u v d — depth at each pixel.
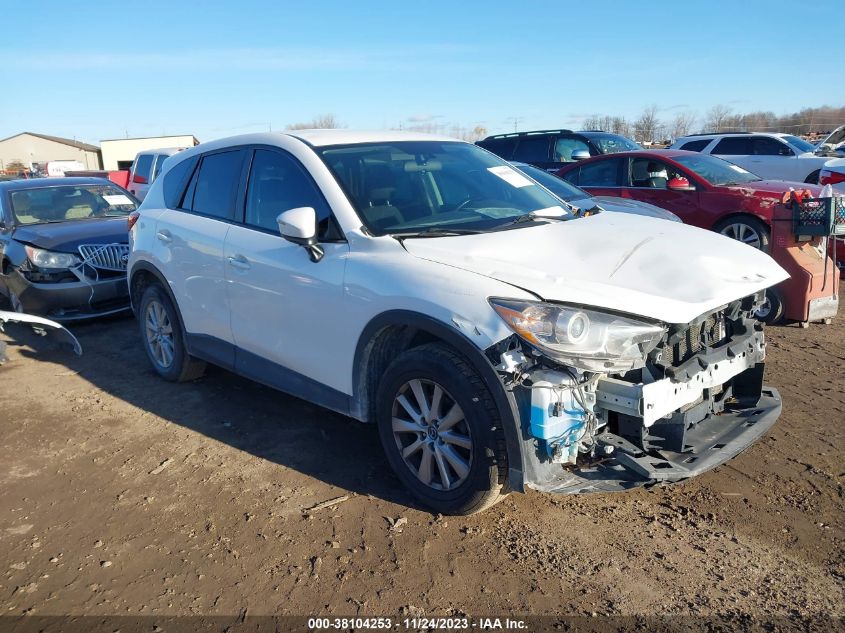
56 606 2.86
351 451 4.17
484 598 2.82
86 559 3.18
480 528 3.29
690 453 3.26
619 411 3.04
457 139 4.87
